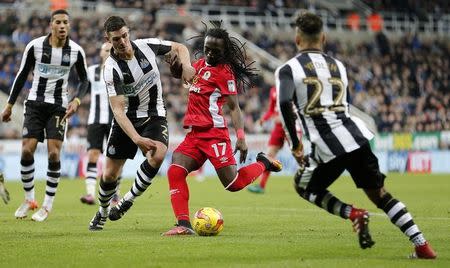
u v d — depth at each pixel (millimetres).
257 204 32781
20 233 20906
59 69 24688
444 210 29609
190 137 20266
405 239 19438
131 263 15484
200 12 84125
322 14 91000
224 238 19391
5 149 55969
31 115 24766
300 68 15820
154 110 20359
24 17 74625
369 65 83688
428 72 86500
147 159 20062
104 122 32281
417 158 71062
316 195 16156
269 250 17109
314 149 15781
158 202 33438
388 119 75938
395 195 39156
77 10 76250
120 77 19516
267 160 20547
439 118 78625
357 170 15820
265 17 86812
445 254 16703
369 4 97000
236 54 20094
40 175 55531
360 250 17188
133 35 70938
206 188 45188
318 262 15414
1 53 66312
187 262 15539
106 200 21156
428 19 94500
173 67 20125
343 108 15930
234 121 20359
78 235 20344
